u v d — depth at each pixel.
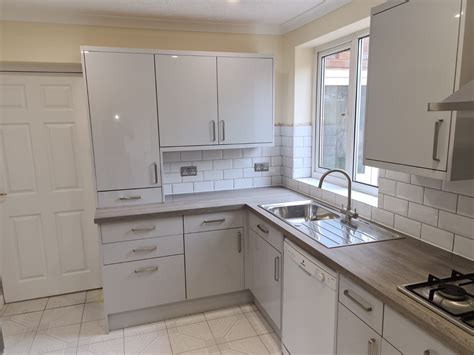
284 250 2.11
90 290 3.18
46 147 2.88
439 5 1.31
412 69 1.45
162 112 2.65
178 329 2.54
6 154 2.80
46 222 2.97
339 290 1.58
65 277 3.09
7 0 2.32
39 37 2.59
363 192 2.55
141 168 2.65
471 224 1.57
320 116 3.12
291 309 2.06
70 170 2.96
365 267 1.50
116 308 2.50
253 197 2.91
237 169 3.28
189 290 2.66
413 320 1.15
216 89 2.78
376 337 1.35
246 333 2.48
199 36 2.96
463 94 1.17
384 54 1.60
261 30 3.10
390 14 1.55
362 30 2.47
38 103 2.80
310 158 3.25
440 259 1.59
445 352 1.06
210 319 2.66
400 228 1.96
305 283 1.88
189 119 2.73
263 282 2.50
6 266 2.91
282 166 3.43
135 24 2.77
